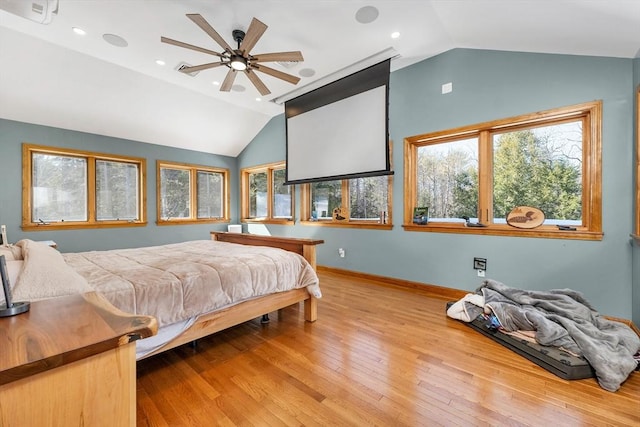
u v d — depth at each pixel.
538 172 2.85
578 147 2.64
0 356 0.56
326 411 1.44
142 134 4.85
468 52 3.13
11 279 1.23
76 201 4.36
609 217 2.42
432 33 2.85
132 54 3.28
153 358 1.96
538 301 2.22
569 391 1.58
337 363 1.88
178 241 5.46
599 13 1.79
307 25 2.70
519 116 2.83
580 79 2.52
